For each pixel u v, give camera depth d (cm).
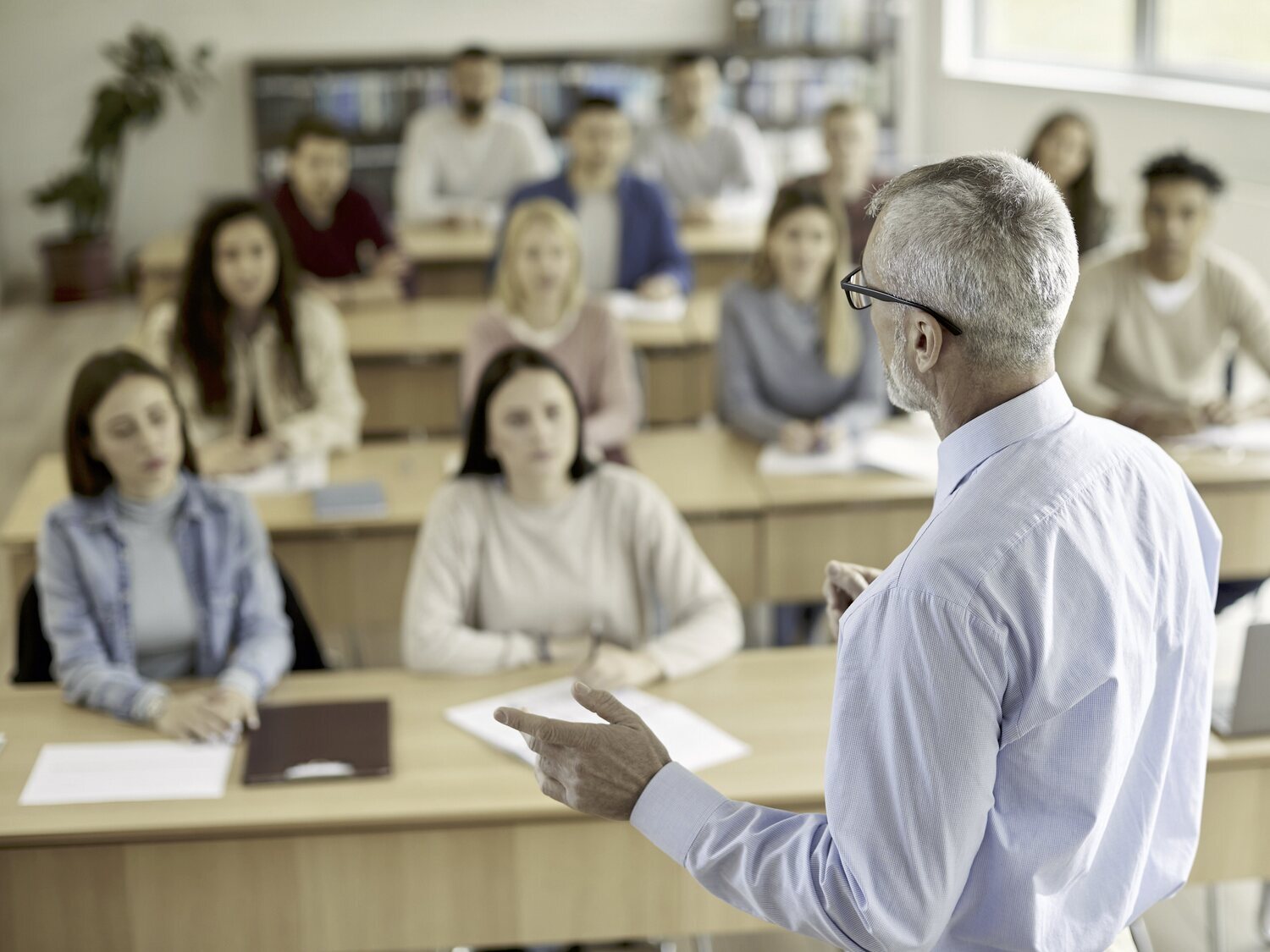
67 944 211
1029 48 820
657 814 135
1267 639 214
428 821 208
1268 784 221
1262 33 628
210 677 258
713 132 668
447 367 463
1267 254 592
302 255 541
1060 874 126
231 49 866
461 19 873
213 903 211
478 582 267
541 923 218
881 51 882
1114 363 385
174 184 885
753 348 381
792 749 224
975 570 118
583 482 270
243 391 369
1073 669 120
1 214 885
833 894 122
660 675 248
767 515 334
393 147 870
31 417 642
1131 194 694
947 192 120
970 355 123
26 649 260
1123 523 126
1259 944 279
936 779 117
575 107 870
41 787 213
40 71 863
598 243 516
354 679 252
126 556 253
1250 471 334
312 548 328
